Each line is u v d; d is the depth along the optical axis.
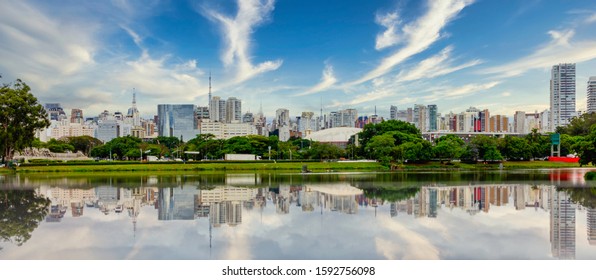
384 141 105.38
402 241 22.30
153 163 91.25
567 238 22.83
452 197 39.19
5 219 28.59
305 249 20.84
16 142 83.19
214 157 138.25
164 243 22.08
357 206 33.78
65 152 163.00
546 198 38.25
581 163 72.38
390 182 56.41
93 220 28.20
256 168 91.50
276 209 32.47
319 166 92.75
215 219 28.41
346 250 20.70
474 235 23.52
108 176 69.81
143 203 36.00
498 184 52.53
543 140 129.00
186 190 46.31
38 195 41.62
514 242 22.02
